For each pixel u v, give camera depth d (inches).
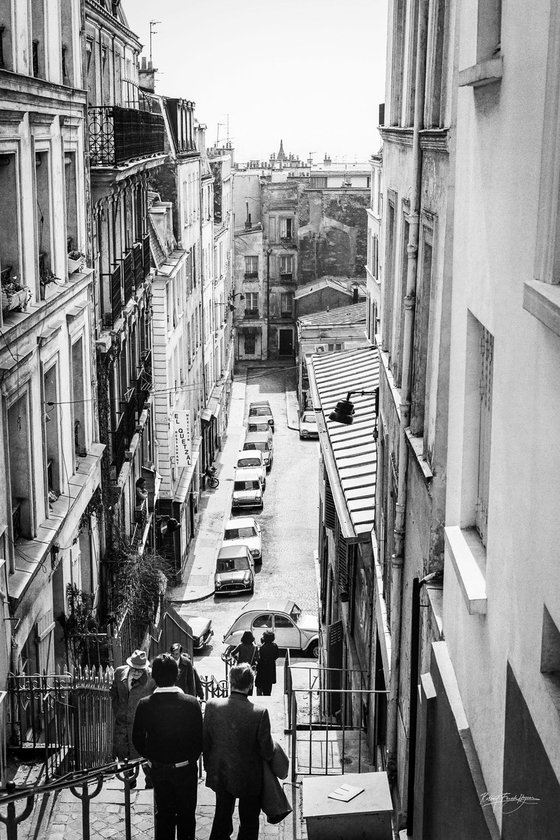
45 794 421.7
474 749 286.7
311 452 2165.4
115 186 852.0
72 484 724.0
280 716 652.7
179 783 338.6
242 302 3051.2
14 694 515.5
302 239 3009.4
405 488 486.6
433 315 417.1
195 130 1927.9
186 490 1526.8
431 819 350.6
